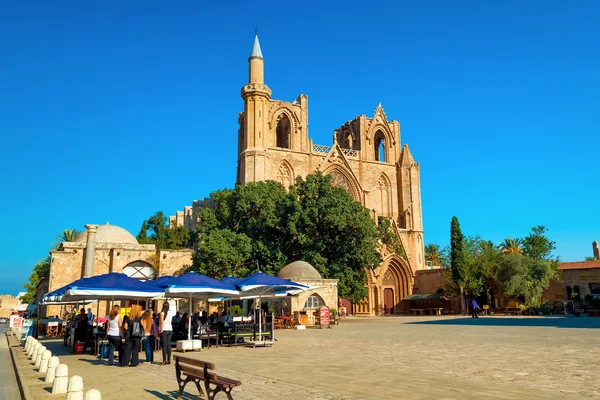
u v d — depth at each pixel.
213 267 52.81
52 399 12.55
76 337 24.66
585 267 62.59
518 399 10.22
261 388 12.20
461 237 66.94
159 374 16.02
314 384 12.50
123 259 56.41
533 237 75.50
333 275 55.59
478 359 16.78
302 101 84.75
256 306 43.50
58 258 54.19
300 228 57.84
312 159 83.06
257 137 77.31
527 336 25.38
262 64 81.12
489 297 65.44
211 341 28.28
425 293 77.81
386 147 91.62
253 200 60.19
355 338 28.17
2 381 18.11
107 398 11.80
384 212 88.12
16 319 49.41
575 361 15.76
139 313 20.78
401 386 11.93
